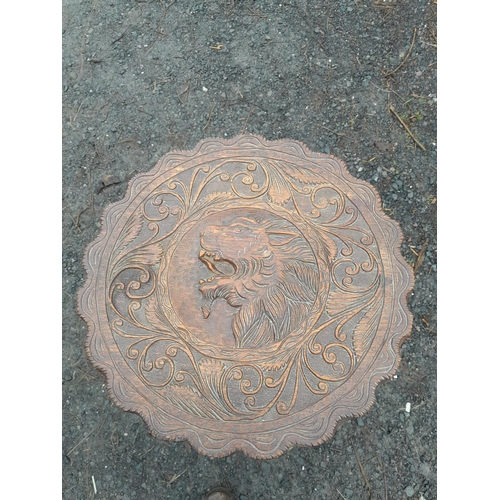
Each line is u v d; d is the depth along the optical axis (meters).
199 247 1.03
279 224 1.04
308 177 1.06
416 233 1.05
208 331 1.00
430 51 1.12
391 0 1.15
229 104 1.11
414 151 1.09
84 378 1.01
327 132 1.10
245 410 0.97
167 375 0.98
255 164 1.07
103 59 1.12
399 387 1.00
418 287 1.03
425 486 0.97
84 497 0.98
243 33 1.14
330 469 0.98
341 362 0.99
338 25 1.14
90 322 1.00
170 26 1.14
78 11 1.13
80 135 1.09
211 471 0.98
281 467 0.98
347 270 1.02
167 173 1.07
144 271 1.02
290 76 1.12
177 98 1.11
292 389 0.98
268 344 0.99
